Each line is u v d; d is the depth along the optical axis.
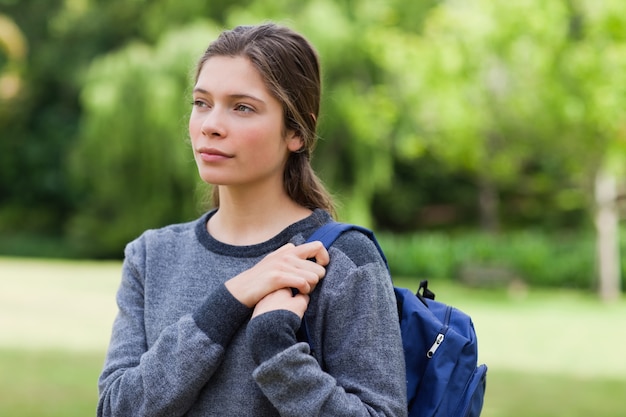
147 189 22.58
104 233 25.44
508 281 19.22
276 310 1.71
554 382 8.30
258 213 1.93
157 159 21.77
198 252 1.93
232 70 1.83
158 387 1.73
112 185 22.52
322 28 21.48
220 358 1.75
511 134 17.91
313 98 1.93
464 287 19.52
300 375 1.66
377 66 22.20
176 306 1.87
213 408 1.77
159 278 1.95
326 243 1.84
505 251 20.75
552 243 20.91
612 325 13.31
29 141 29.67
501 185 26.12
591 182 18.23
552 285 20.25
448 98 17.66
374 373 1.75
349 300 1.78
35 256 26.62
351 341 1.77
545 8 16.50
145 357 1.78
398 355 1.81
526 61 16.58
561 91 16.50
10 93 29.28
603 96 15.91
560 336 11.90
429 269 21.41
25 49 29.53
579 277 20.05
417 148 19.56
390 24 21.58
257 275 1.77
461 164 19.59
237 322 1.76
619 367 9.37
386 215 29.06
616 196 18.77
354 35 22.02
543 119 16.95
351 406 1.69
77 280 18.22
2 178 29.75
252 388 1.76
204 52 1.92
